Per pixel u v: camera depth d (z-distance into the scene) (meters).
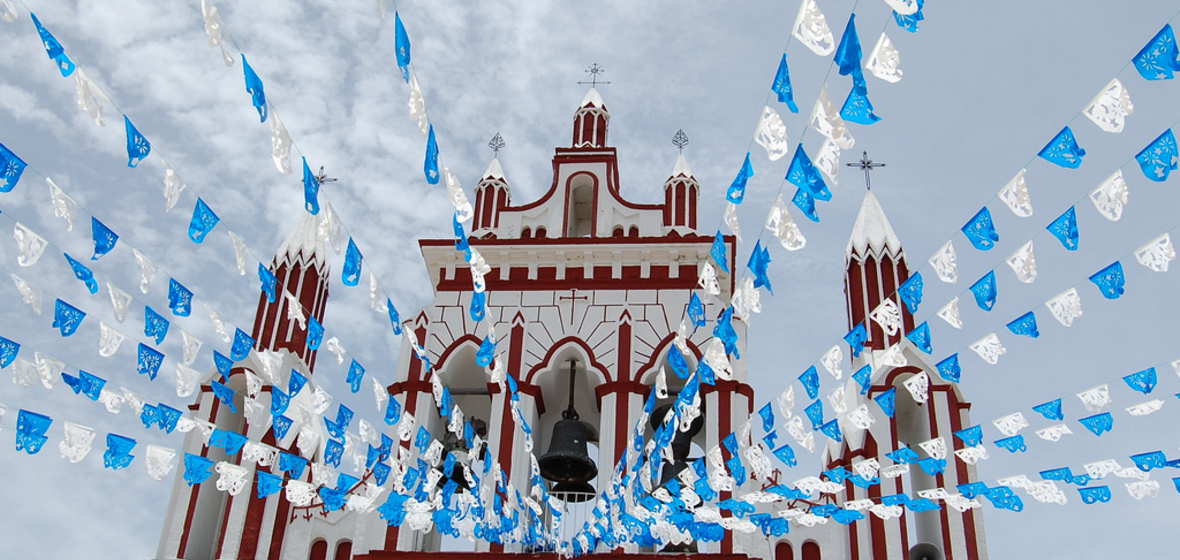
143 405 13.63
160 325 13.04
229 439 14.77
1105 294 12.52
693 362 23.48
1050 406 15.23
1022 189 11.55
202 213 11.95
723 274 24.86
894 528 21.17
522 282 25.05
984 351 14.24
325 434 23.81
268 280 14.08
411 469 17.91
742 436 18.23
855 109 10.08
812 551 21.25
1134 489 15.04
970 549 21.00
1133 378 14.29
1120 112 10.19
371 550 21.42
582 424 22.81
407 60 10.42
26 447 12.39
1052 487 15.50
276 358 16.11
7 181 10.27
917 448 22.95
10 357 12.18
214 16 9.81
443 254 25.58
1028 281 12.74
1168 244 11.91
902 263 25.83
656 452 17.95
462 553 20.91
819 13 9.66
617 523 18.88
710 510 17.72
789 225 12.67
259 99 10.44
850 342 15.05
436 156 11.67
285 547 22.03
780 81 10.34
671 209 26.84
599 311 24.50
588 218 28.00
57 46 9.66
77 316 12.23
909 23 9.10
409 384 23.75
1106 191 11.23
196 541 22.50
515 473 22.38
